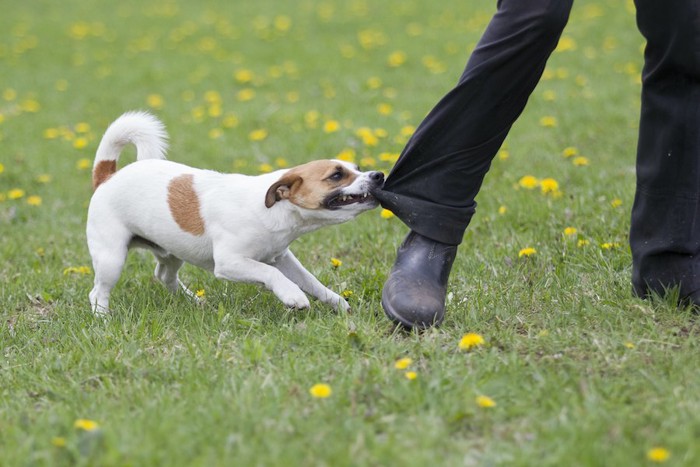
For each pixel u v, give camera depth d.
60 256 8.25
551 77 15.76
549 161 10.46
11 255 8.36
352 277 6.97
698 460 3.74
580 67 16.61
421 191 5.50
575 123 12.47
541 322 5.60
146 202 6.50
